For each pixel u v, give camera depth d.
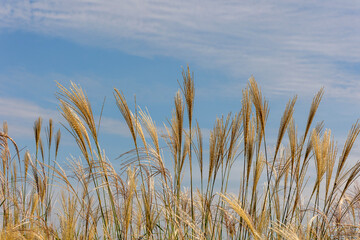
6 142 4.17
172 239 3.52
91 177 3.48
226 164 3.63
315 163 3.55
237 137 3.62
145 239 3.48
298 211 3.77
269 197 3.63
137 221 3.60
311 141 3.65
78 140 3.38
